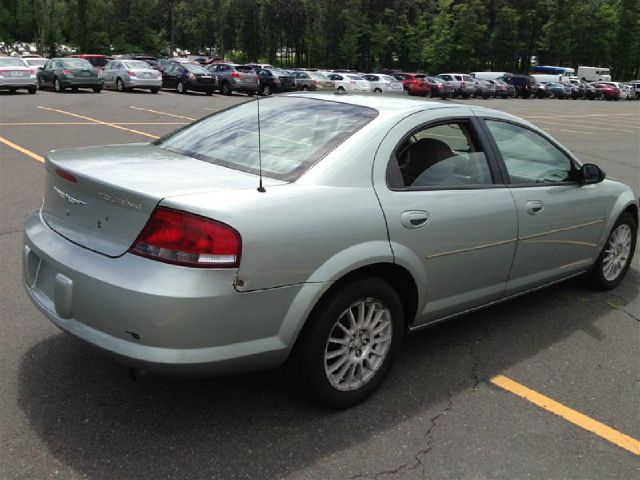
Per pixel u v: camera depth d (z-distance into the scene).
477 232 3.44
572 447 2.86
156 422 2.85
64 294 2.66
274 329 2.65
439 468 2.65
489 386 3.37
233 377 3.30
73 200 2.83
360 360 3.07
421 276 3.19
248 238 2.50
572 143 17.67
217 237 2.45
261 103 3.83
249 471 2.55
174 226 2.45
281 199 2.66
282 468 2.58
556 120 26.97
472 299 3.61
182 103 23.03
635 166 13.13
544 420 3.07
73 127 13.62
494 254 3.61
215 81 29.67
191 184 2.67
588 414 3.14
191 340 2.46
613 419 3.11
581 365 3.67
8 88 22.78
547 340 4.00
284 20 84.62
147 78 28.02
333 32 77.56
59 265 2.70
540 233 3.91
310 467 2.60
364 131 3.12
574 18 80.81
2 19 74.38
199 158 3.22
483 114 3.78
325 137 3.13
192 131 3.67
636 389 3.42
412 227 3.08
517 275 3.88
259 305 2.58
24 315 3.92
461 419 3.04
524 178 3.91
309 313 2.74
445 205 3.27
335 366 2.96
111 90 28.98
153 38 79.31
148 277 2.44
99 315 2.54
